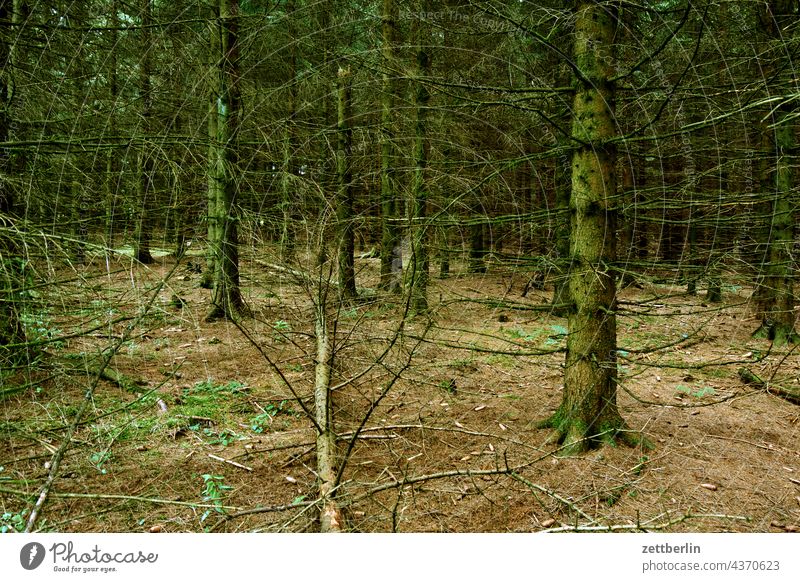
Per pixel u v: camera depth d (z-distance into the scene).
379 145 8.13
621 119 4.45
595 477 3.35
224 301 6.51
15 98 5.06
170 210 6.09
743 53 5.03
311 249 3.99
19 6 5.07
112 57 5.82
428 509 3.04
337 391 4.74
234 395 4.68
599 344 3.76
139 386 4.75
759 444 3.89
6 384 4.22
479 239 8.08
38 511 2.23
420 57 7.27
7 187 4.61
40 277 3.85
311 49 8.02
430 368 5.26
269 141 5.98
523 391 4.97
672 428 4.12
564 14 3.78
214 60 6.85
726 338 7.20
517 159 3.90
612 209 3.63
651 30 4.04
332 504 2.74
